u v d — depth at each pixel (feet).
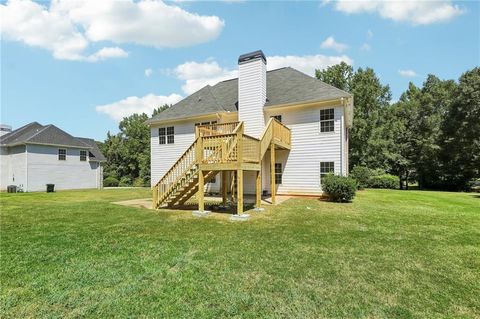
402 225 24.27
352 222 25.25
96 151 98.78
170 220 26.43
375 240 19.17
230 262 14.69
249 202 39.19
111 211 32.37
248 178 50.26
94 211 32.40
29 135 78.79
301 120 46.14
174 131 56.75
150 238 19.65
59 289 11.55
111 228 22.98
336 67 100.22
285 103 45.88
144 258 15.35
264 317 9.48
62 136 83.46
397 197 48.98
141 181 121.39
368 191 65.41
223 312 9.78
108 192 69.97
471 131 81.61
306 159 45.65
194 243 18.30
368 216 28.40
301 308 10.10
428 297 11.07
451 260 15.37
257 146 31.68
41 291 11.36
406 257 15.71
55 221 26.25
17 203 41.83
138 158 134.41
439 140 90.74
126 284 12.01
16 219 27.40
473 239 19.72
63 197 53.98
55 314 9.64
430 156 91.66
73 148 85.56
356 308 10.13
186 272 13.35
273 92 50.39
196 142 30.53
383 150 93.81
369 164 94.53
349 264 14.51
